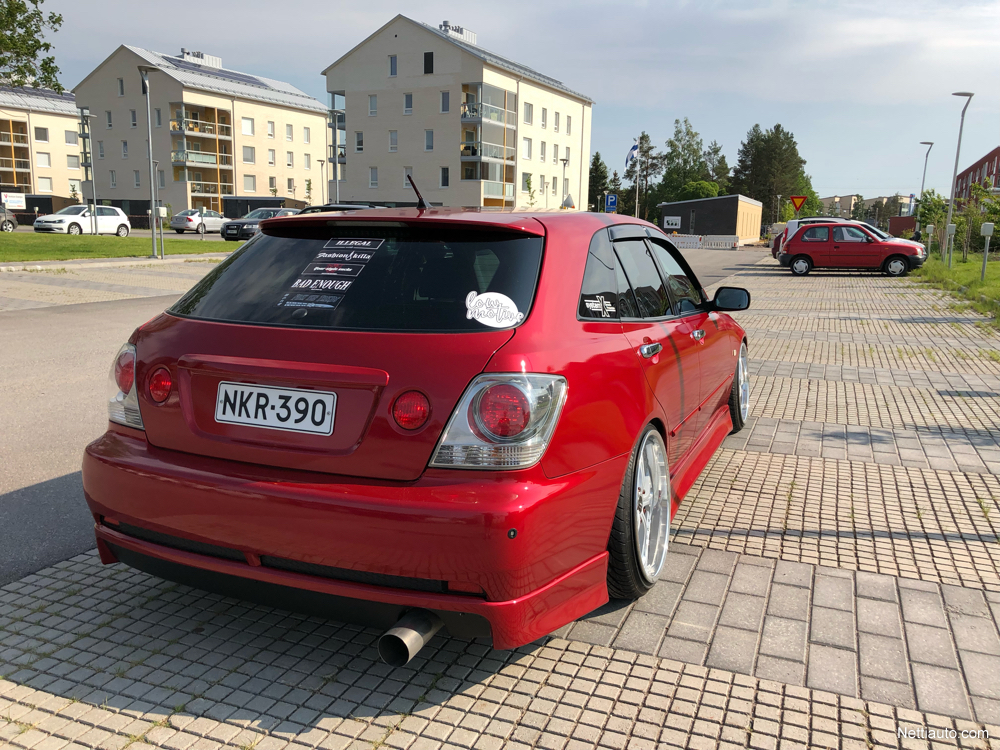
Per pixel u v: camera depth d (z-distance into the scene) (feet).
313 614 7.83
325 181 241.96
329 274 8.57
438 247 8.61
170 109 201.98
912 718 7.82
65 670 8.51
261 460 7.82
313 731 7.54
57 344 30.07
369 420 7.40
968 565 11.46
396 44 186.29
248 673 8.50
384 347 7.58
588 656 8.88
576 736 7.49
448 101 184.03
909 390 23.97
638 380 9.44
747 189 356.79
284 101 225.15
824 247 76.07
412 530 7.07
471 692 8.18
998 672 8.66
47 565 11.17
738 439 18.30
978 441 18.22
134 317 38.17
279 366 7.74
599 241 10.23
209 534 7.86
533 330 7.84
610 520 8.70
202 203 213.25
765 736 7.51
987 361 29.04
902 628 9.60
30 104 229.86
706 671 8.61
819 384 24.85
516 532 7.07
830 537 12.45
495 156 189.57
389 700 8.04
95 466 8.65
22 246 85.40
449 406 7.24
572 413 7.82
